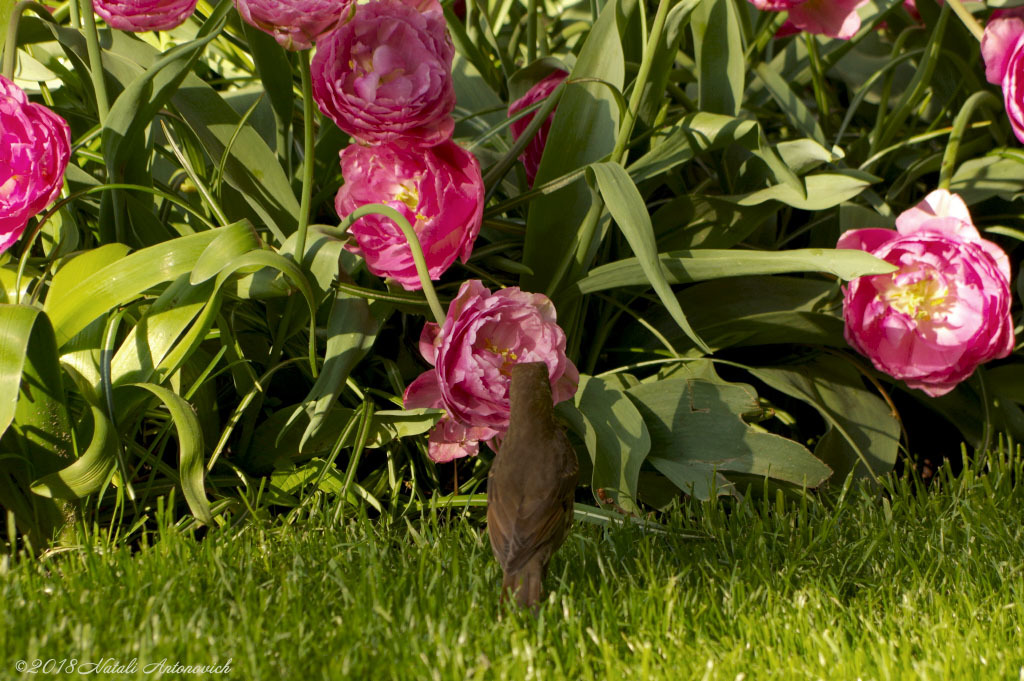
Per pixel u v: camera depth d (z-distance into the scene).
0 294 3.65
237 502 3.99
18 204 3.32
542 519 3.03
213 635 2.93
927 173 5.56
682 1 4.11
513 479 3.08
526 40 6.00
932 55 4.84
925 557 3.72
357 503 4.19
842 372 4.62
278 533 3.81
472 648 2.96
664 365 4.51
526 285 4.24
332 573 3.43
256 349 4.25
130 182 3.99
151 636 2.86
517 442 3.15
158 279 3.48
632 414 3.94
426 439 4.36
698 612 3.26
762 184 4.64
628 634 3.18
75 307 3.41
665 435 4.12
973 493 4.19
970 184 4.79
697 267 3.93
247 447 4.12
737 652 2.95
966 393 4.72
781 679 2.86
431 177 3.60
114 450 3.42
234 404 4.30
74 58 4.04
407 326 4.55
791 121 4.99
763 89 5.43
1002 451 4.55
